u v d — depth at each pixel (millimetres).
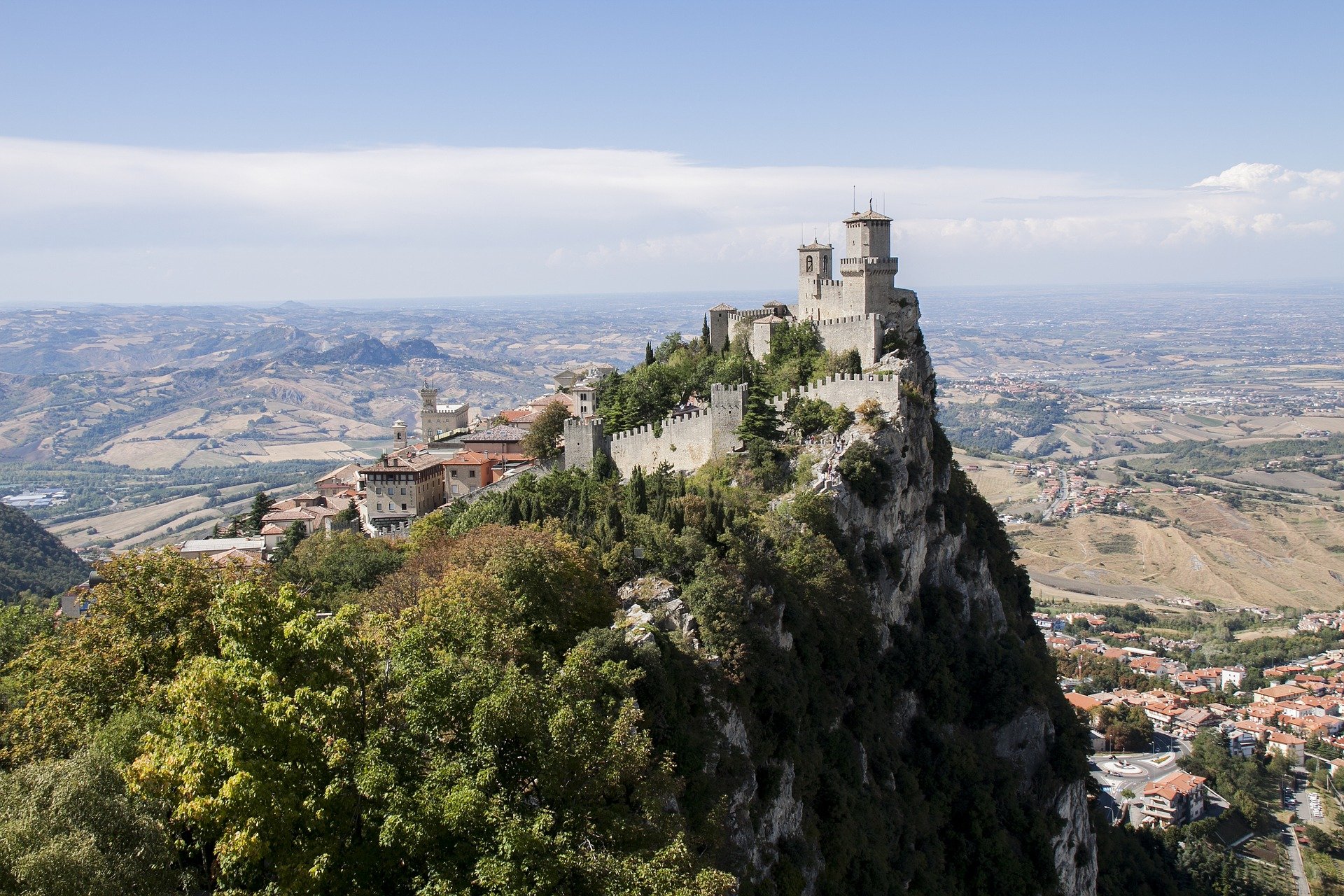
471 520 137375
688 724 87750
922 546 159875
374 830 60500
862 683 129125
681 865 61969
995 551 194625
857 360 171000
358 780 59031
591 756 66000
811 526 133875
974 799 138875
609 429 182750
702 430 161875
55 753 74125
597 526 116062
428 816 57562
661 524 118625
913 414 161000
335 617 69438
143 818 58094
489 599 86312
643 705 84438
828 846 106562
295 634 66188
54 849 52125
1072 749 164125
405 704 65875
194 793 59594
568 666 73688
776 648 109750
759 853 91562
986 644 162125
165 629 80938
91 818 56219
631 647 87188
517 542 96875
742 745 95812
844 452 147375
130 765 64062
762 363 188625
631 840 64312
